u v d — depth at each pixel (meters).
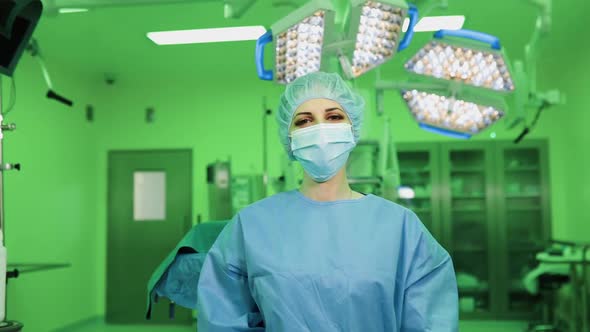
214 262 1.29
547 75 5.16
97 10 3.53
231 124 5.46
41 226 4.37
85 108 5.25
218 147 5.45
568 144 4.94
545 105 2.73
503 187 5.14
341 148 1.28
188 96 5.51
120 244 5.43
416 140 5.30
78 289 5.00
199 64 4.91
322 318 1.15
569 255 4.12
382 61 1.86
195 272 1.58
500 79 2.05
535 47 2.05
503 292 5.09
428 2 1.98
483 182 5.36
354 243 1.22
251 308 1.26
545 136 5.20
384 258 1.21
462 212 5.48
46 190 4.46
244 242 1.25
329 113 1.31
